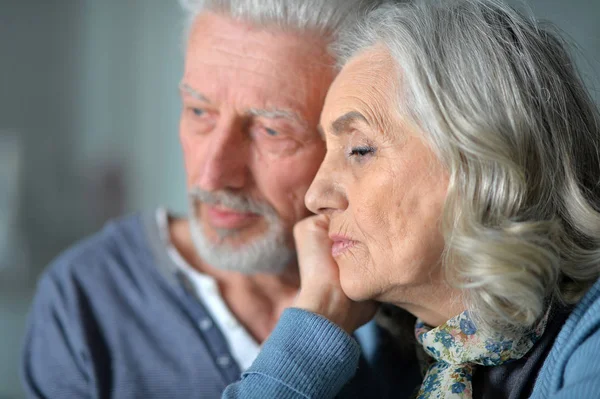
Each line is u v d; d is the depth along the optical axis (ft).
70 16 7.56
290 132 3.67
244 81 3.61
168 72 7.72
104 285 4.52
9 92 7.50
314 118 3.66
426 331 2.99
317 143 3.74
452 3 2.90
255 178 3.81
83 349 4.26
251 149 3.79
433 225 2.71
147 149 7.84
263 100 3.60
